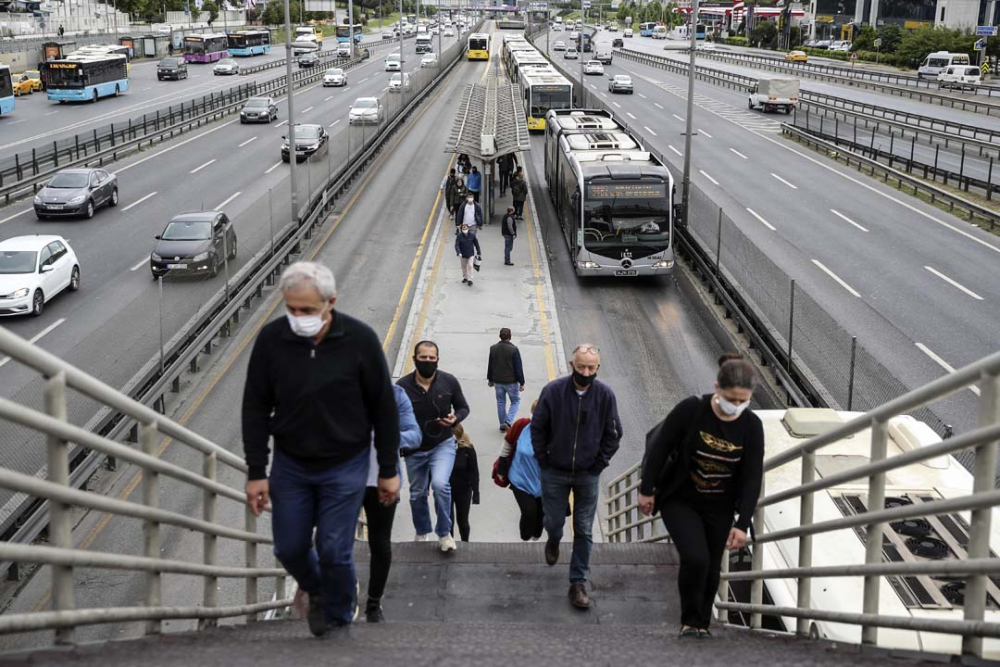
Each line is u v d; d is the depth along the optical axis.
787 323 20.58
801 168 47.66
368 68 112.00
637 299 27.41
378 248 32.66
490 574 9.01
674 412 5.89
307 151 48.41
